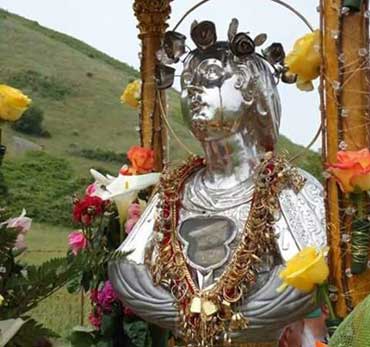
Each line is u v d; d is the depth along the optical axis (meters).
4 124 3.69
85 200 4.70
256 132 4.41
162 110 5.13
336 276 3.63
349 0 3.66
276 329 4.03
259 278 4.06
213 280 4.12
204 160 4.53
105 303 4.74
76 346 4.80
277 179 4.20
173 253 4.22
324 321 3.87
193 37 4.44
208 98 4.33
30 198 16.78
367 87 3.69
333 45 3.71
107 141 25.45
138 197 4.84
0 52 32.16
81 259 3.35
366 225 3.60
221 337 4.05
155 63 5.16
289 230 4.08
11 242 3.35
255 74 4.36
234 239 4.17
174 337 4.68
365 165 3.55
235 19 4.39
